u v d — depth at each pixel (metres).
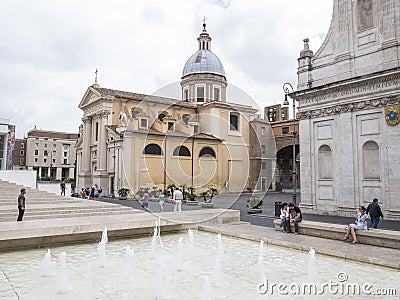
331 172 18.61
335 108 18.25
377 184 16.38
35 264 7.97
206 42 37.62
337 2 18.88
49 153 84.69
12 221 11.72
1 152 36.94
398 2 16.16
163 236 11.74
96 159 40.03
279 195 36.41
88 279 6.70
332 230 10.42
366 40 17.34
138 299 5.65
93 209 15.54
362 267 7.66
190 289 6.17
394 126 15.76
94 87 40.56
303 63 20.34
